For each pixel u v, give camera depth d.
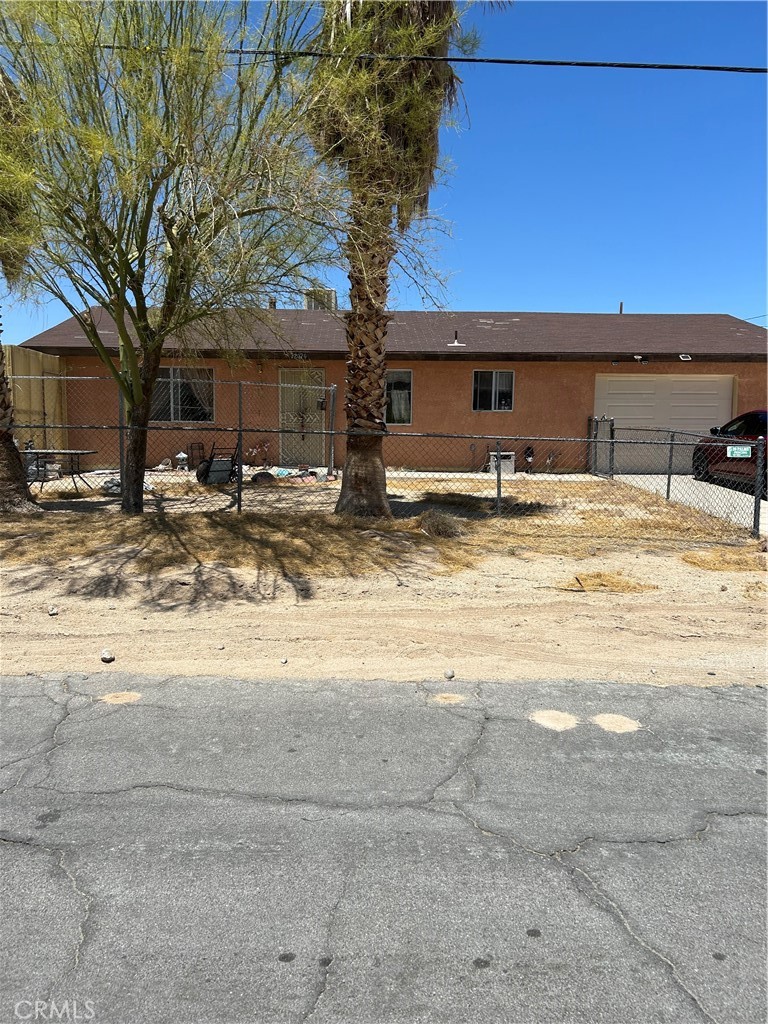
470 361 17.67
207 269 7.68
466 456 17.95
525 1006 2.15
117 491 13.33
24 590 6.57
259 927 2.47
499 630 5.85
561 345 18.06
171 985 2.22
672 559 8.15
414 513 10.66
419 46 7.86
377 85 7.85
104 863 2.82
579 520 10.38
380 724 4.11
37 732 3.96
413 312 21.62
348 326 9.52
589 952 2.37
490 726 4.10
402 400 17.88
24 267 8.22
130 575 6.98
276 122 7.50
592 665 5.15
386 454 17.97
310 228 8.10
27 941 2.40
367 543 8.27
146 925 2.48
